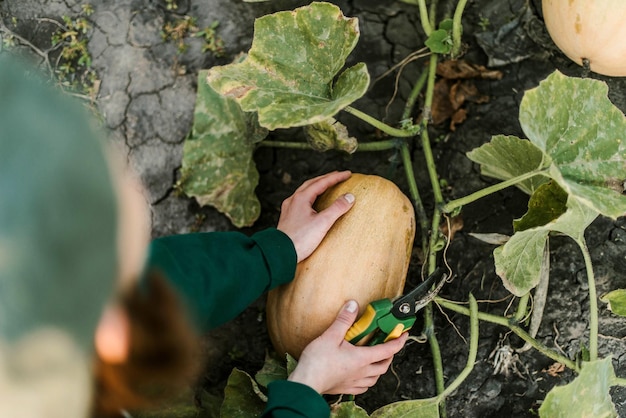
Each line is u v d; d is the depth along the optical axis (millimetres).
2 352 604
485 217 1562
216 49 1625
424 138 1487
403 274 1360
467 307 1536
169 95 1616
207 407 1490
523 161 1398
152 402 949
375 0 1635
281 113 1315
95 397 820
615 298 1424
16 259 589
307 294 1322
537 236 1362
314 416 1214
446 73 1595
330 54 1341
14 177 587
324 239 1337
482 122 1591
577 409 1330
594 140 1294
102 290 637
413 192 1501
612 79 1571
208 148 1526
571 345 1525
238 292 1271
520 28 1606
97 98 1620
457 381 1409
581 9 1378
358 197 1347
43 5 1646
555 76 1279
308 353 1285
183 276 1212
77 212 609
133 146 1608
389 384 1528
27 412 639
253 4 1634
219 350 1555
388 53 1619
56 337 618
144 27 1634
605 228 1543
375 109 1604
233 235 1298
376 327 1313
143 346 895
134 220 666
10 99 601
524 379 1521
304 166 1597
